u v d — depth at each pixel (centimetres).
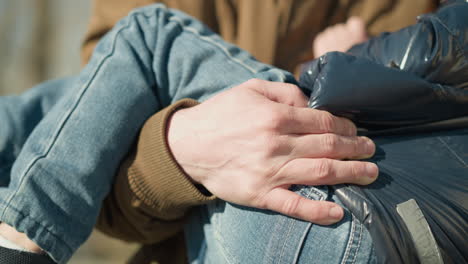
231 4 146
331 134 81
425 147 86
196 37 107
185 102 95
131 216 103
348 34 140
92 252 385
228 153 82
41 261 93
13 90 640
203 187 94
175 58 103
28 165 92
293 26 147
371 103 83
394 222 74
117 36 106
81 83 101
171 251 126
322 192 79
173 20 110
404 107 84
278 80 95
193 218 107
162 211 99
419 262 74
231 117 83
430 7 152
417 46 86
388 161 83
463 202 79
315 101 83
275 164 78
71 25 654
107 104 98
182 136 88
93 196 95
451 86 85
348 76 82
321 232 76
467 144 86
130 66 101
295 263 76
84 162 94
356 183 79
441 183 80
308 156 79
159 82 104
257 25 143
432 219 76
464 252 76
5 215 88
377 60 92
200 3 144
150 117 103
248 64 102
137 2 146
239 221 85
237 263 84
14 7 632
